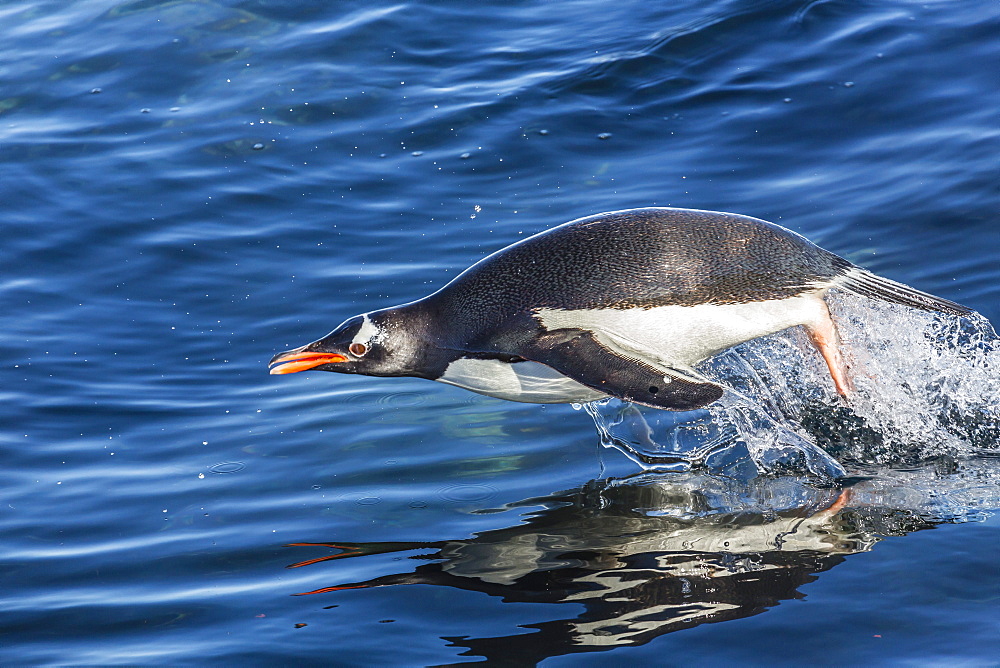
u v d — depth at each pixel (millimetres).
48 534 10039
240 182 17516
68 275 15430
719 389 9523
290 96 19703
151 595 8930
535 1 22422
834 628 7805
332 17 22094
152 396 12680
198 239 16156
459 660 7746
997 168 15492
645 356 10414
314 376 13172
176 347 13758
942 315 12352
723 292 10344
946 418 11273
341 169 17781
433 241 15742
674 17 20891
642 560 8992
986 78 17766
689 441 11281
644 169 16953
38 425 12055
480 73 20109
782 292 10461
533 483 10617
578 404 12102
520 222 15922
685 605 8242
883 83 18078
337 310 14305
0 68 20875
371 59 20703
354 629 8227
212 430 11945
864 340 12062
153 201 17094
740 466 10742
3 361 13367
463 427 11812
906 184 15531
